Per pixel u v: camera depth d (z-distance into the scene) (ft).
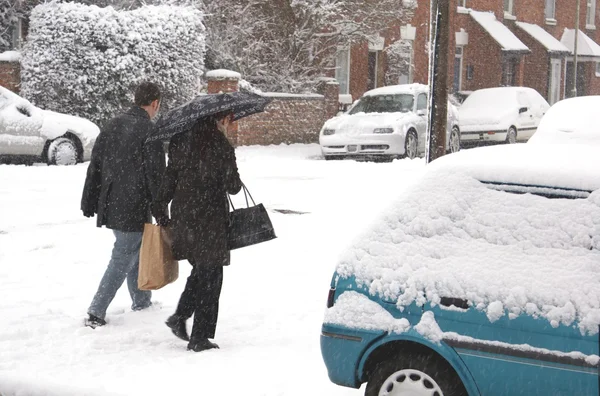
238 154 84.84
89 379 21.93
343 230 43.42
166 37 85.61
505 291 17.42
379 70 133.18
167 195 24.97
